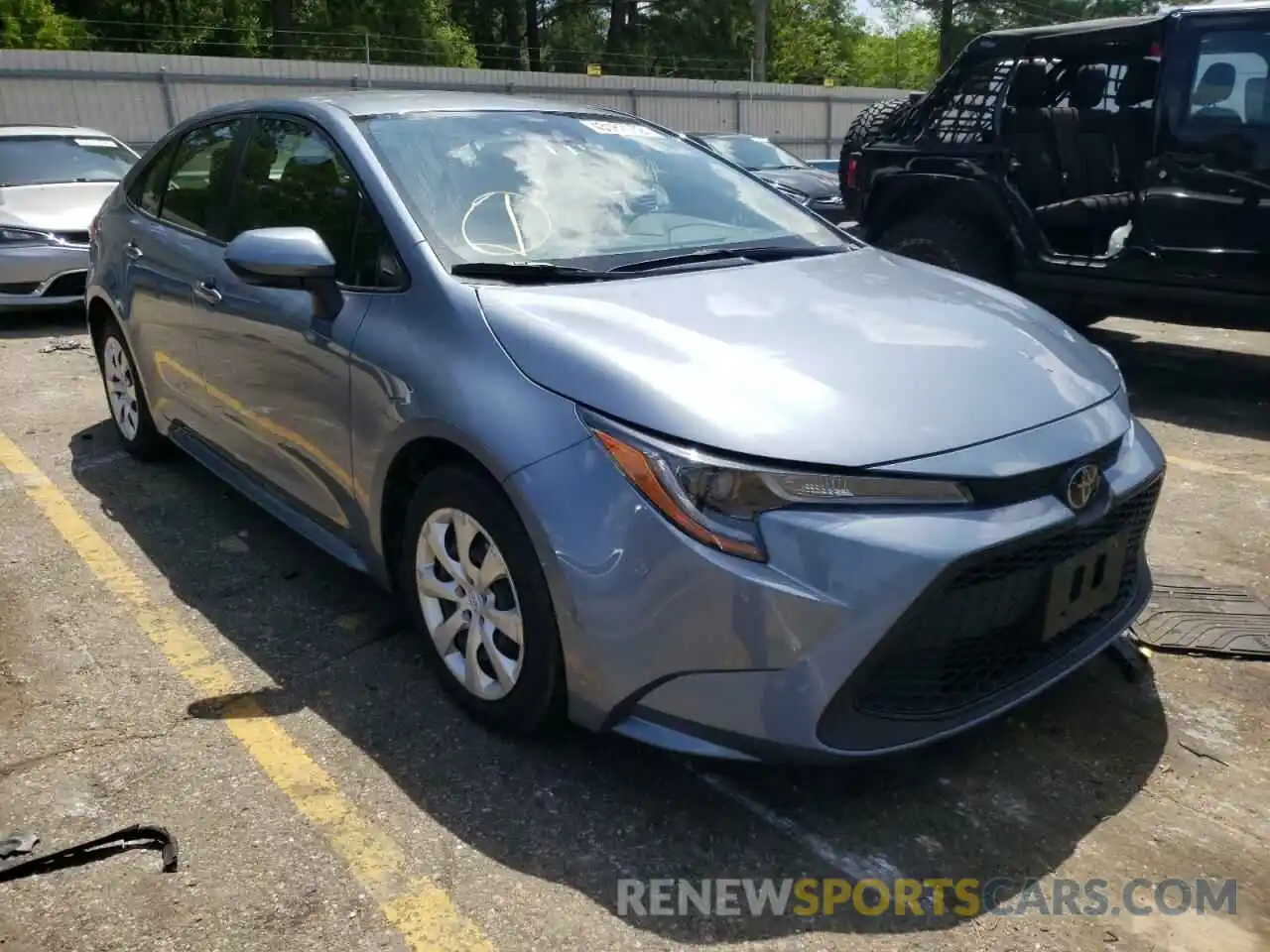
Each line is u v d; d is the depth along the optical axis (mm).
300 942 2135
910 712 2361
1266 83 5477
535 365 2549
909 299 3041
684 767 2688
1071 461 2443
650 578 2287
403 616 3475
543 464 2428
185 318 3967
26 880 2295
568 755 2727
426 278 2887
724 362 2482
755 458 2246
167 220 4344
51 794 2570
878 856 2385
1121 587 2816
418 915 2207
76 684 3061
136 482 4695
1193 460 5074
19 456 5055
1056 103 7020
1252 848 2406
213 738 2803
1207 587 3680
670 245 3314
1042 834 2453
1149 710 2938
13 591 3646
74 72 21641
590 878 2314
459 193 3193
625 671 2361
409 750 2750
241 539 4078
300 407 3273
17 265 7812
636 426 2340
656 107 29375
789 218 3775
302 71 24359
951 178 6816
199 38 35094
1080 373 2805
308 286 3057
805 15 53094
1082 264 6336
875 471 2260
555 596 2424
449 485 2701
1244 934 2164
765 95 31141
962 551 2227
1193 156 5777
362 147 3271
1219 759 2721
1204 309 5984
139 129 22594
